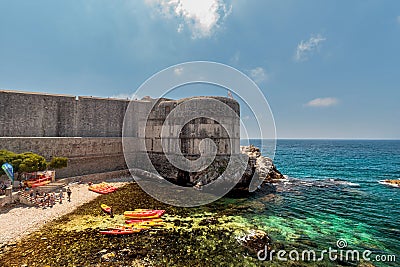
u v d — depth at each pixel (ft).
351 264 41.14
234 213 63.82
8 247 42.01
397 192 96.99
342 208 73.26
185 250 43.06
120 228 50.06
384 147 509.76
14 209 58.75
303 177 134.51
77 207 63.10
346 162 218.38
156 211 61.41
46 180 78.89
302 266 39.93
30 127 98.43
